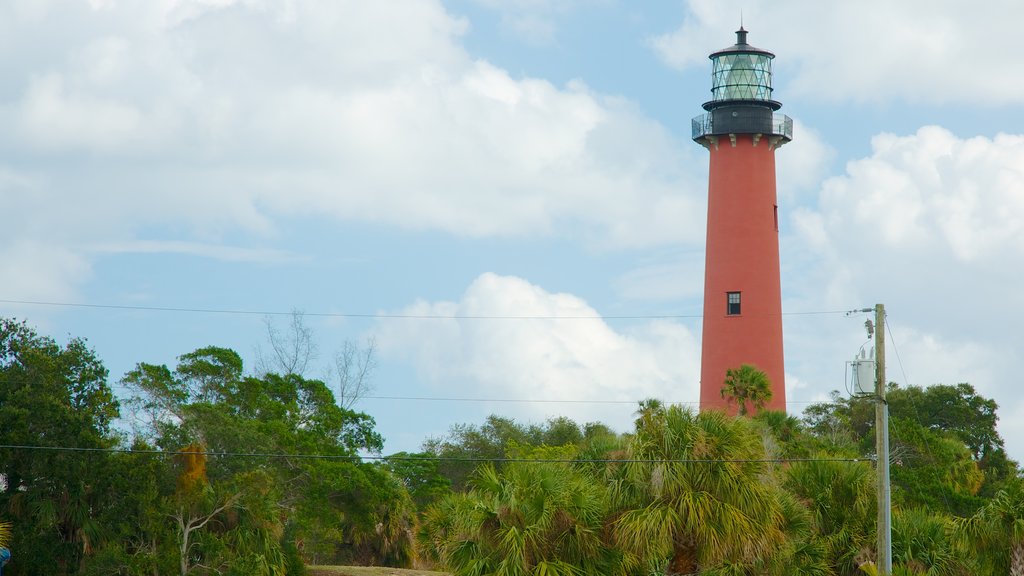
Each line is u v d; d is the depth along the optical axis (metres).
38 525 70.12
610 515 51.41
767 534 51.38
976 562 54.78
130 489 71.31
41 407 70.75
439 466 135.00
